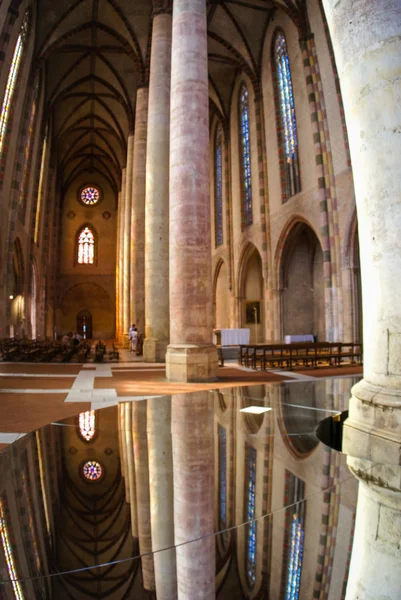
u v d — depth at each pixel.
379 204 2.90
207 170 10.75
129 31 22.31
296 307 22.86
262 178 23.30
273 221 22.56
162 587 1.28
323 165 17.66
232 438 3.43
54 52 25.44
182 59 10.81
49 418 6.41
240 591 1.24
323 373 12.27
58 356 19.38
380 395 2.79
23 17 20.33
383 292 2.88
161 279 14.37
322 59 17.77
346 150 16.61
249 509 1.92
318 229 18.28
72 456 3.06
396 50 2.93
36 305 32.97
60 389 9.40
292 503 1.96
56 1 22.12
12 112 21.20
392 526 1.68
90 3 22.19
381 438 2.64
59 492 2.30
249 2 21.25
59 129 36.16
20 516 1.96
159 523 1.84
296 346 13.98
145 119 21.25
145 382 10.38
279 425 3.92
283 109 21.56
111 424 4.17
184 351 10.26
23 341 21.66
